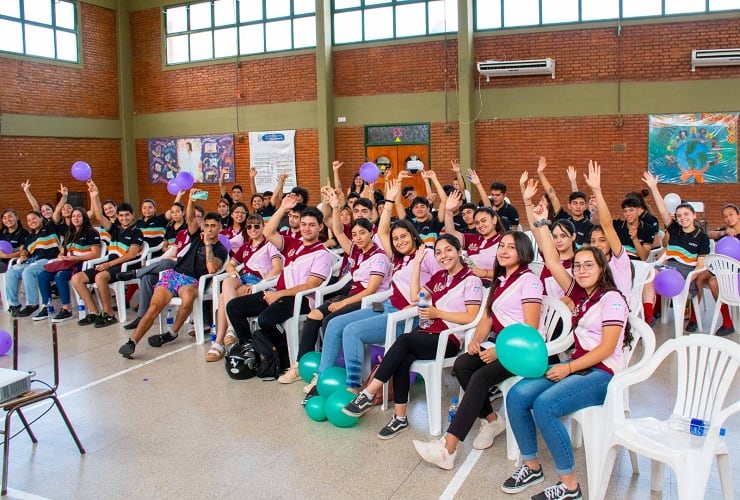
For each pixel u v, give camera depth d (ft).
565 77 33.53
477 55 35.24
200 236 19.84
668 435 9.03
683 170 31.68
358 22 38.06
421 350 12.43
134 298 25.08
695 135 31.30
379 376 12.45
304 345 15.48
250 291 17.48
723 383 9.27
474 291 12.88
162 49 43.70
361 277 15.89
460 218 21.79
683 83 31.32
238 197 32.40
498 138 35.12
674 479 10.53
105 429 13.12
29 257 25.31
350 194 26.94
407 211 24.86
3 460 10.61
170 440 12.51
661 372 15.57
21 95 38.47
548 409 9.64
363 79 38.24
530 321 11.45
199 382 15.92
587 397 9.84
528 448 10.21
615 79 32.58
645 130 32.24
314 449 11.96
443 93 36.27
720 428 8.44
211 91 42.55
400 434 12.53
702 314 22.03
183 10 42.93
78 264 23.61
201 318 19.33
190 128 43.47
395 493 10.27
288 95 40.22
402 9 36.94
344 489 10.44
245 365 15.93
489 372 10.93
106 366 17.39
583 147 33.47
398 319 13.56
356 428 12.89
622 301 10.28
